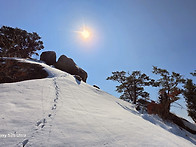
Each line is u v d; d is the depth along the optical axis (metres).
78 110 4.25
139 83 18.69
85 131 2.66
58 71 14.16
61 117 3.21
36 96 4.81
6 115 2.75
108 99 10.33
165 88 12.93
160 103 10.90
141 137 2.74
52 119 2.98
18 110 3.16
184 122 12.19
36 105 3.81
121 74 20.08
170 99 11.05
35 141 2.00
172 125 8.69
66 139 2.20
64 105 4.45
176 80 12.66
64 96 5.89
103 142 2.29
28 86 6.08
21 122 2.57
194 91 11.70
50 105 4.10
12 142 1.91
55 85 7.77
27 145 1.89
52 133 2.33
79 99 6.20
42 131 2.35
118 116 4.71
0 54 10.98
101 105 6.51
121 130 3.03
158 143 2.53
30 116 2.95
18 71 11.41
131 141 2.46
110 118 4.08
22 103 3.74
